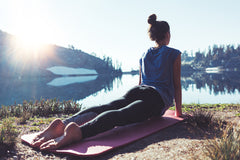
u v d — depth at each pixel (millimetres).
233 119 3609
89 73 166500
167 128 2953
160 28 2865
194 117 3270
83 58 185250
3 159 2076
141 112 2533
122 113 2436
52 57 157375
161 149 2207
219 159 1659
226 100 13391
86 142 2402
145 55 2949
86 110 2602
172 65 2797
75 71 155625
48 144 2279
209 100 13656
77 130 2299
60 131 2432
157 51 2867
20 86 44375
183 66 198375
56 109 6473
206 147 2045
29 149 2385
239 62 197375
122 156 2104
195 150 2090
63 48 184125
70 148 2229
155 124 3055
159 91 2639
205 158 1809
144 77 2926
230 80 46781
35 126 4039
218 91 21266
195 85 31938
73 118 2506
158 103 2656
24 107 6312
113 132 2789
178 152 2078
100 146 2273
